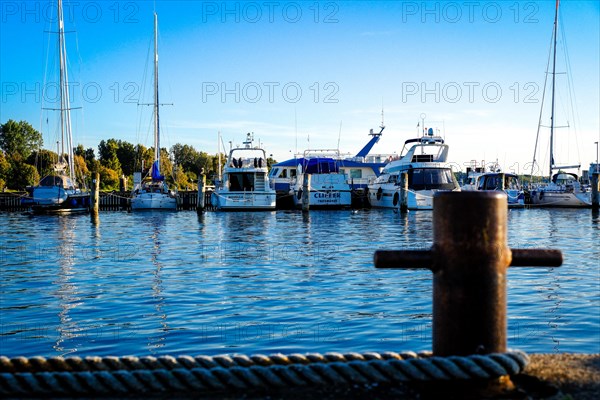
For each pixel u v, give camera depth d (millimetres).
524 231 23562
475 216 2846
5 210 43125
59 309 9070
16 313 8781
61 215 35875
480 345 2867
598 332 7375
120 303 9531
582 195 40094
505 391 2787
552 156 45812
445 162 38094
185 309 9055
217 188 43750
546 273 12008
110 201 44438
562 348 6676
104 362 3025
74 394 2795
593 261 13992
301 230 24438
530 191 43562
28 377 2795
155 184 41562
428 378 2756
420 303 9297
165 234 22922
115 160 91812
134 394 2799
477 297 2859
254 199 37844
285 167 45281
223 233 23250
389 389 2826
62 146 40688
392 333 7480
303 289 10695
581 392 2734
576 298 9547
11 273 12773
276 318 8398
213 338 7305
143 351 6734
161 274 12602
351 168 45281
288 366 2891
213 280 11781
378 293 10180
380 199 40250
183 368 2994
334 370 2869
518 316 8297
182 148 111438
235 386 2832
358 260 14688
